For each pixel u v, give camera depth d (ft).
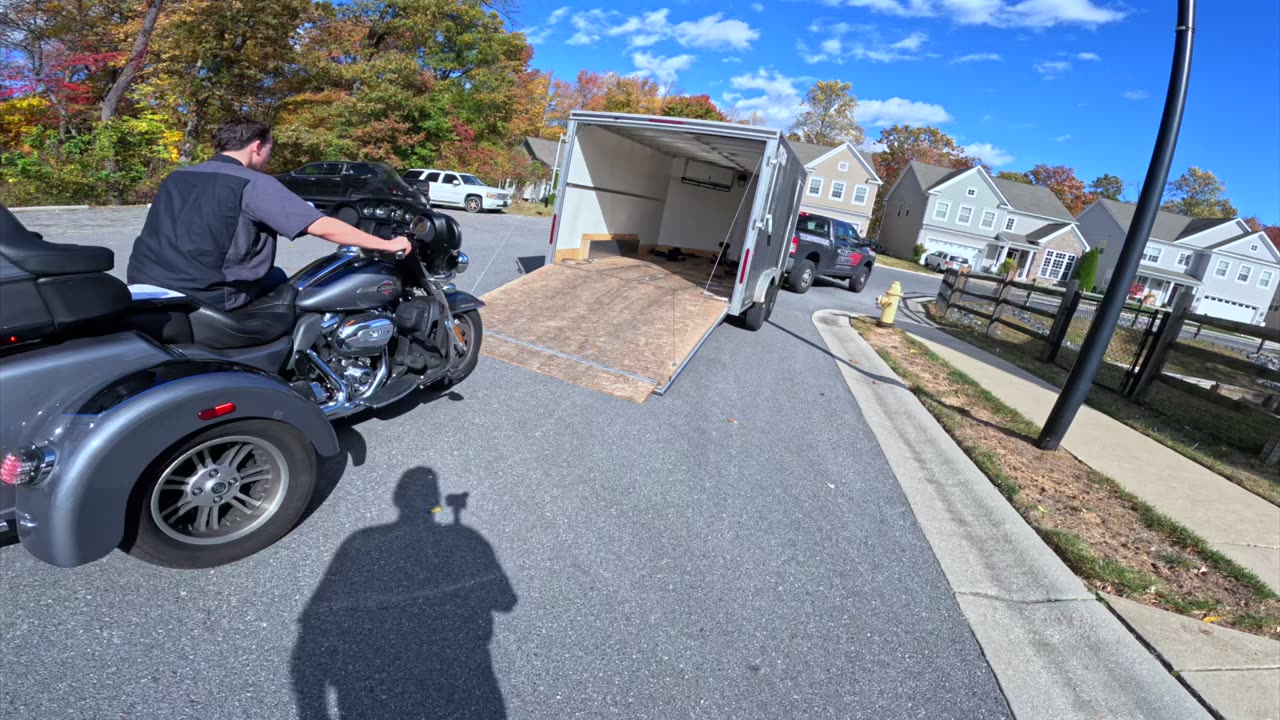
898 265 121.49
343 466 12.07
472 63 110.22
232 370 8.63
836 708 8.09
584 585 9.68
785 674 8.53
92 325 8.05
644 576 10.12
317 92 75.10
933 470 16.30
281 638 7.95
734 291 26.12
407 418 14.48
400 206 12.74
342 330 11.74
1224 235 153.99
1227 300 154.51
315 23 71.92
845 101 221.25
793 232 34.53
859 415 19.93
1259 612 11.39
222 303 9.78
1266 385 35.96
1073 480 16.75
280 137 68.90
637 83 175.22
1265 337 22.84
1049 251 153.99
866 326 37.70
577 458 13.74
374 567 9.45
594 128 30.81
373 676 7.56
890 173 229.04
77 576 8.57
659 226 42.01
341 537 10.02
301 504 9.59
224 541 8.92
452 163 95.25
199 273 9.38
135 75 54.34
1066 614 10.73
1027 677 9.16
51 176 41.70
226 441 8.65
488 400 16.14
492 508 11.37
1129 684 9.25
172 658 7.45
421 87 89.40
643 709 7.63
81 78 57.47
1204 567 12.92
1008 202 156.25
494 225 64.08
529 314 22.77
